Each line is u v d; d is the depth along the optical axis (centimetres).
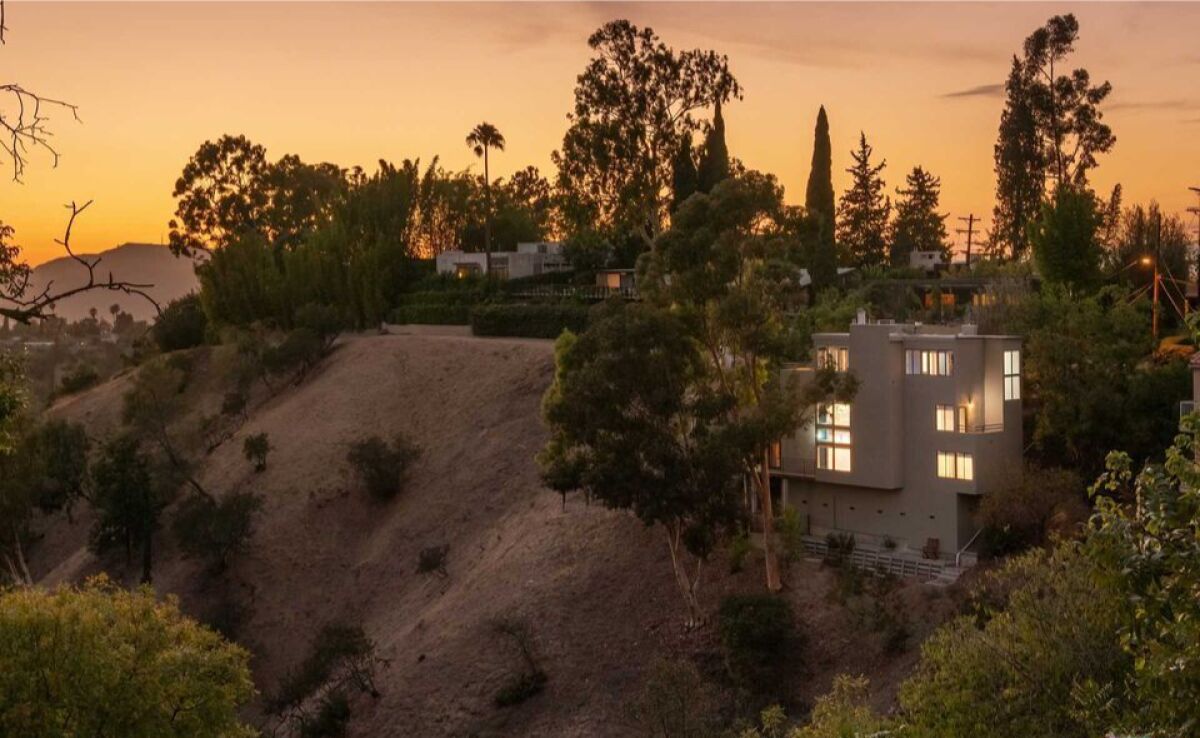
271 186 15362
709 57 9100
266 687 6134
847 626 4481
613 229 9725
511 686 4797
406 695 5041
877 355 5038
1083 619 2209
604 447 4847
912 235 14362
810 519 5384
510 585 5578
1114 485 1381
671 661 4578
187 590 7056
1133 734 1336
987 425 4928
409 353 9325
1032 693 2141
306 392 9444
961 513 4900
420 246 14550
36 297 1159
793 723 4138
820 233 7869
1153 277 6650
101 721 2450
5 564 7438
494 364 8525
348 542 7188
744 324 4850
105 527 7319
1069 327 5372
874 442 5066
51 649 2448
